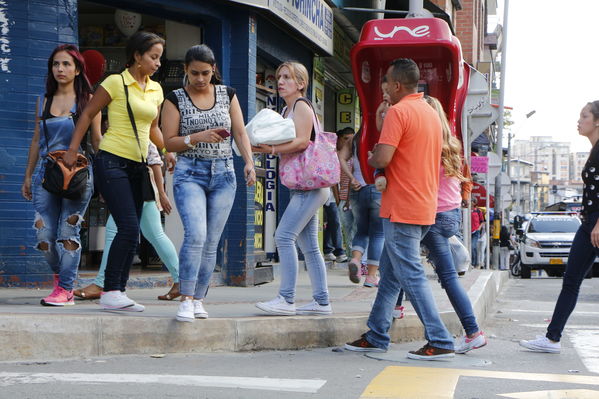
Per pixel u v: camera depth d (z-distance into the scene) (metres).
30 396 6.19
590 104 9.30
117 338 8.20
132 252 9.03
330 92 23.06
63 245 9.52
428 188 8.33
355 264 13.51
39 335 7.87
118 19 14.65
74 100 9.57
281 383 6.91
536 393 6.80
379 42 12.36
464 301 9.03
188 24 14.33
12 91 11.67
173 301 10.76
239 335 8.73
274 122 8.91
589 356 9.30
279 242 9.29
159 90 9.18
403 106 8.31
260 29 15.56
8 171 11.63
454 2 33.28
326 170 9.05
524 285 26.70
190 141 8.27
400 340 9.91
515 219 47.66
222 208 8.62
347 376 7.39
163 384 6.72
